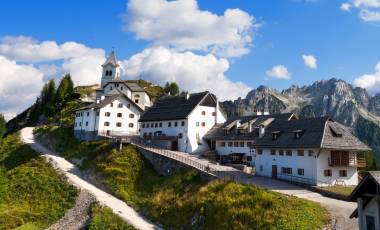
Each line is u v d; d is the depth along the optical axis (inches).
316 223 1398.9
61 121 4884.4
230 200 1756.9
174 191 2192.4
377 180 868.6
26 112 6929.1
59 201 2287.2
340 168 2150.6
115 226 1827.0
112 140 3243.1
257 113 3309.5
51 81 6496.1
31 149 3678.6
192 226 1753.2
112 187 2477.9
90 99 5940.0
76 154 3334.2
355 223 1376.7
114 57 6368.1
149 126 3671.3
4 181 2470.5
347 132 2237.9
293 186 2110.0
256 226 1504.7
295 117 2878.9
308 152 2126.0
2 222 1946.4
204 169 2351.1
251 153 2851.9
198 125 3341.5
